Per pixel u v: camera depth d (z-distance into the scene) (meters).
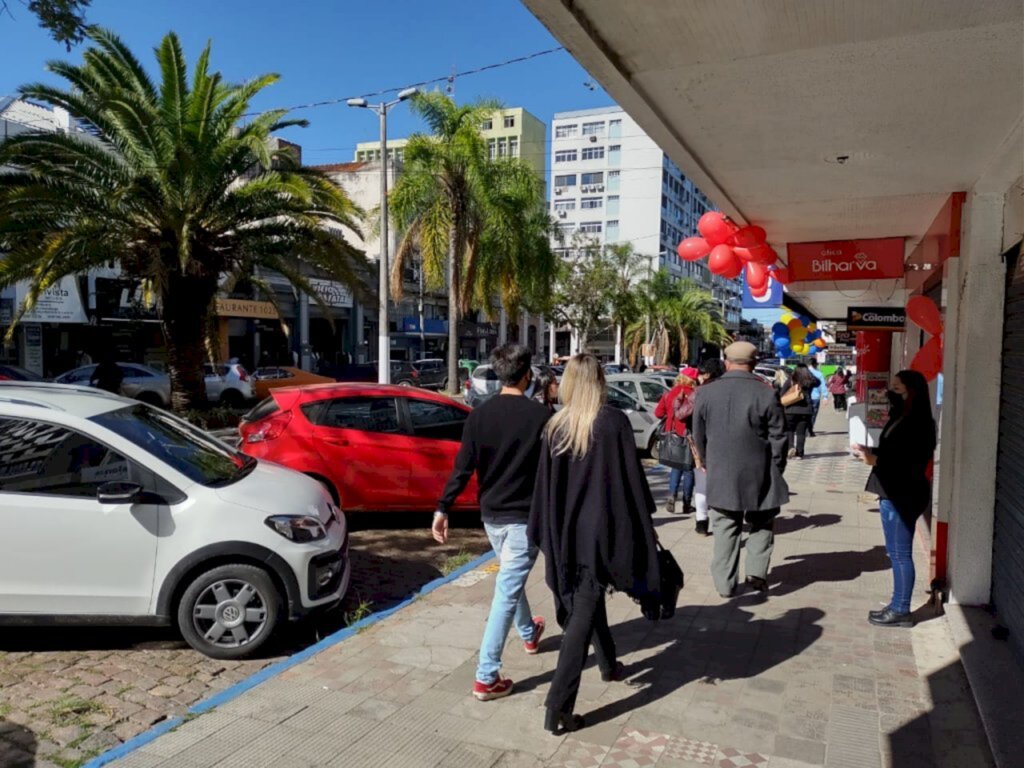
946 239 6.03
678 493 9.10
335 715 3.78
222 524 4.74
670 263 88.12
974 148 4.56
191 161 14.73
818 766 3.33
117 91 14.90
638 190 83.62
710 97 3.96
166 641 5.06
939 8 2.93
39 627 4.73
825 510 8.84
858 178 5.50
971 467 5.09
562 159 86.94
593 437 3.59
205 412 16.94
